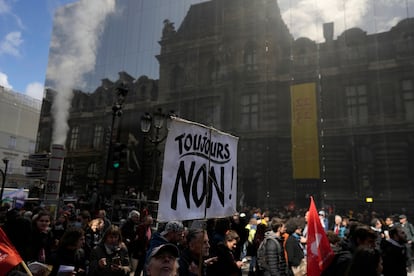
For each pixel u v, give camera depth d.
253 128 15.43
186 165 3.08
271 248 4.50
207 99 17.53
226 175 3.57
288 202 13.75
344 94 14.11
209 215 3.26
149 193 17.12
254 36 16.55
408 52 13.39
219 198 3.42
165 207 2.81
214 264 3.35
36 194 19.59
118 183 18.91
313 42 15.15
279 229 5.04
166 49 20.17
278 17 16.27
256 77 15.94
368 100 13.66
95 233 5.72
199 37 18.77
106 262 3.86
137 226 6.89
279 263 4.45
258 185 14.51
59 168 11.50
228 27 17.56
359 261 2.64
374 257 2.63
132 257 6.57
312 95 14.41
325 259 3.21
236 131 15.73
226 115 16.44
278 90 15.41
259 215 11.14
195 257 3.15
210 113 17.25
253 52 16.53
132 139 19.38
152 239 3.57
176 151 3.03
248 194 14.62
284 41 15.84
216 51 17.86
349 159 13.34
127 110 20.48
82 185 21.16
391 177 12.59
